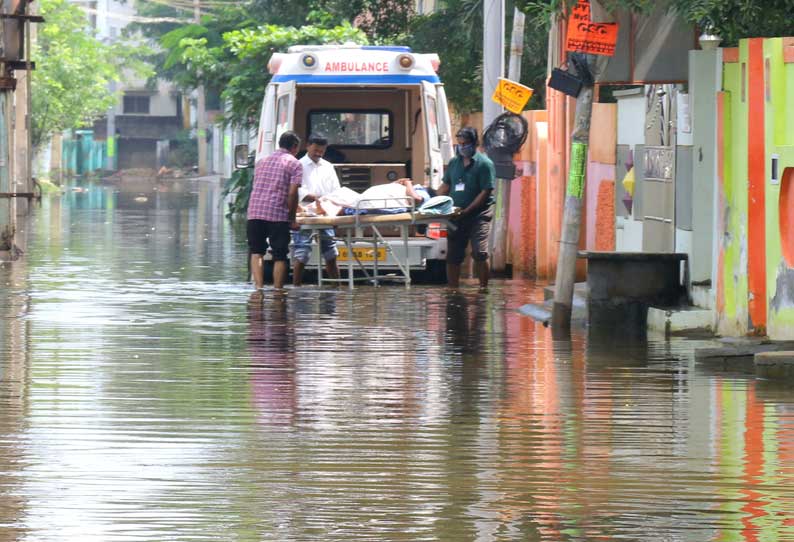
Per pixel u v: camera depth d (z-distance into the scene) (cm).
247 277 4612
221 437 2077
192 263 5141
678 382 2589
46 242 6106
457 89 6638
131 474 1850
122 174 19225
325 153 4969
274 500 1733
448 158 4612
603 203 4319
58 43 14638
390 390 2484
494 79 5003
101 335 3144
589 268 3394
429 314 3625
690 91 3362
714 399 2414
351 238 4369
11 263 5025
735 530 1622
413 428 2158
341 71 4581
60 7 15050
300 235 4312
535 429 2156
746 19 3097
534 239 4928
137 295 4000
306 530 1611
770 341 2880
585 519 1662
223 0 15625
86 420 2186
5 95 5078
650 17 3456
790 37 2895
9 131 5103
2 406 2294
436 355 2908
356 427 2159
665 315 3247
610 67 3478
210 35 10100
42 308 3644
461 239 4369
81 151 19388
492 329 3338
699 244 3353
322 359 2839
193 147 19612
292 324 3388
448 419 2230
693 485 1819
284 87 4572
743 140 3066
